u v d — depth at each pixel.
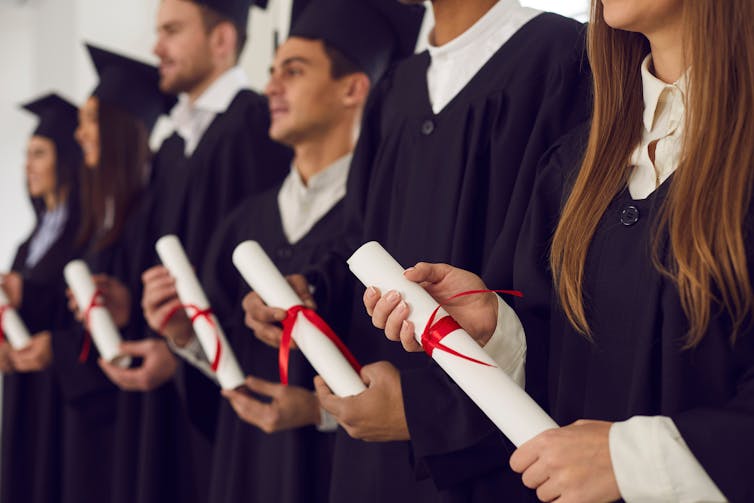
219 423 2.71
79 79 5.99
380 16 2.72
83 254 3.89
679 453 1.21
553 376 1.62
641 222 1.45
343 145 2.68
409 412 1.73
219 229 2.83
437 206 2.04
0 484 4.00
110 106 3.71
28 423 3.98
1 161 7.67
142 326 3.37
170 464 3.06
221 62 3.47
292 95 2.64
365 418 1.77
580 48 1.94
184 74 3.44
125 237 3.57
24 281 3.87
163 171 3.59
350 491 2.11
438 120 2.10
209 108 3.42
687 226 1.34
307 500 2.35
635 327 1.43
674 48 1.46
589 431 1.26
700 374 1.35
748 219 1.31
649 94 1.49
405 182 2.15
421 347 1.55
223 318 2.72
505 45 2.07
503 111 2.00
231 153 3.24
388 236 2.16
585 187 1.52
